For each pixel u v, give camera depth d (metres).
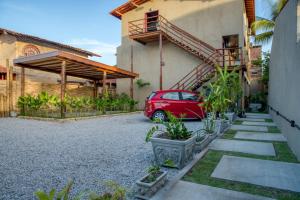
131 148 5.56
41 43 19.44
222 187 3.24
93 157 4.77
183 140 4.18
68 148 5.50
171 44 17.27
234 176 3.67
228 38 16.05
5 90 13.34
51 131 7.88
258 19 18.97
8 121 10.49
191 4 16.72
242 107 12.90
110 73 15.70
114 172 3.88
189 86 15.66
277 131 8.01
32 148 5.45
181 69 16.81
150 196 2.96
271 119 11.73
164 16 17.72
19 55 17.77
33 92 14.91
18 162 4.37
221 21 15.61
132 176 3.71
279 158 4.69
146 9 18.55
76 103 12.88
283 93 7.22
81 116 11.98
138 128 8.72
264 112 16.58
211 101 7.16
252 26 18.36
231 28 15.28
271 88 12.38
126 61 19.33
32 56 11.26
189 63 16.56
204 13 16.22
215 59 15.04
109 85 22.98
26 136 6.92
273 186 3.29
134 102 16.34
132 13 19.25
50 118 10.83
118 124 9.88
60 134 7.33
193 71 16.19
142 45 18.64
